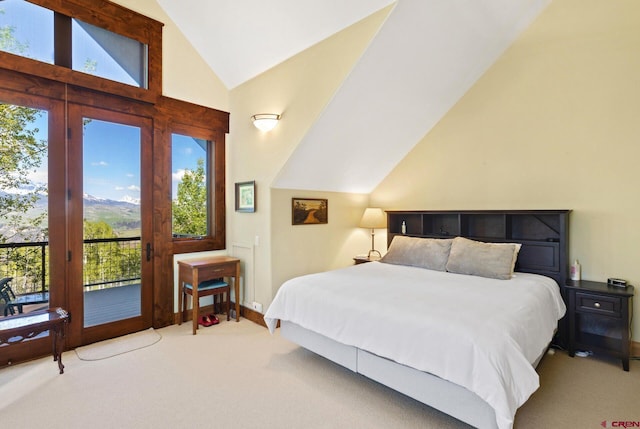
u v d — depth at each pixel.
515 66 3.52
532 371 1.74
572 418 2.06
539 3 3.11
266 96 3.74
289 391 2.37
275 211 3.68
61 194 3.00
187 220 3.99
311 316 2.59
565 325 3.03
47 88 2.89
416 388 2.03
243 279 4.08
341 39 2.94
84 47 3.11
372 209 4.44
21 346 2.79
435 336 1.91
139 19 3.45
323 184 4.09
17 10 2.74
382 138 3.88
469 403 1.80
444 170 4.08
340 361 2.48
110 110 3.29
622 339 2.67
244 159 4.06
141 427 1.97
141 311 3.54
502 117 3.62
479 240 3.66
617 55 2.95
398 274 3.19
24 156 2.80
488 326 1.88
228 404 2.21
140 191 3.52
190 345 3.17
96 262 3.22
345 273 3.22
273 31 3.29
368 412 2.13
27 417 2.05
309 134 3.30
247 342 3.25
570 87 3.20
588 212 3.12
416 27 2.78
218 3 3.31
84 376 2.56
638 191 2.88
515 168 3.55
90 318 3.19
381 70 3.02
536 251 3.28
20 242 2.81
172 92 3.75
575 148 3.18
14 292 2.79
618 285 2.88
